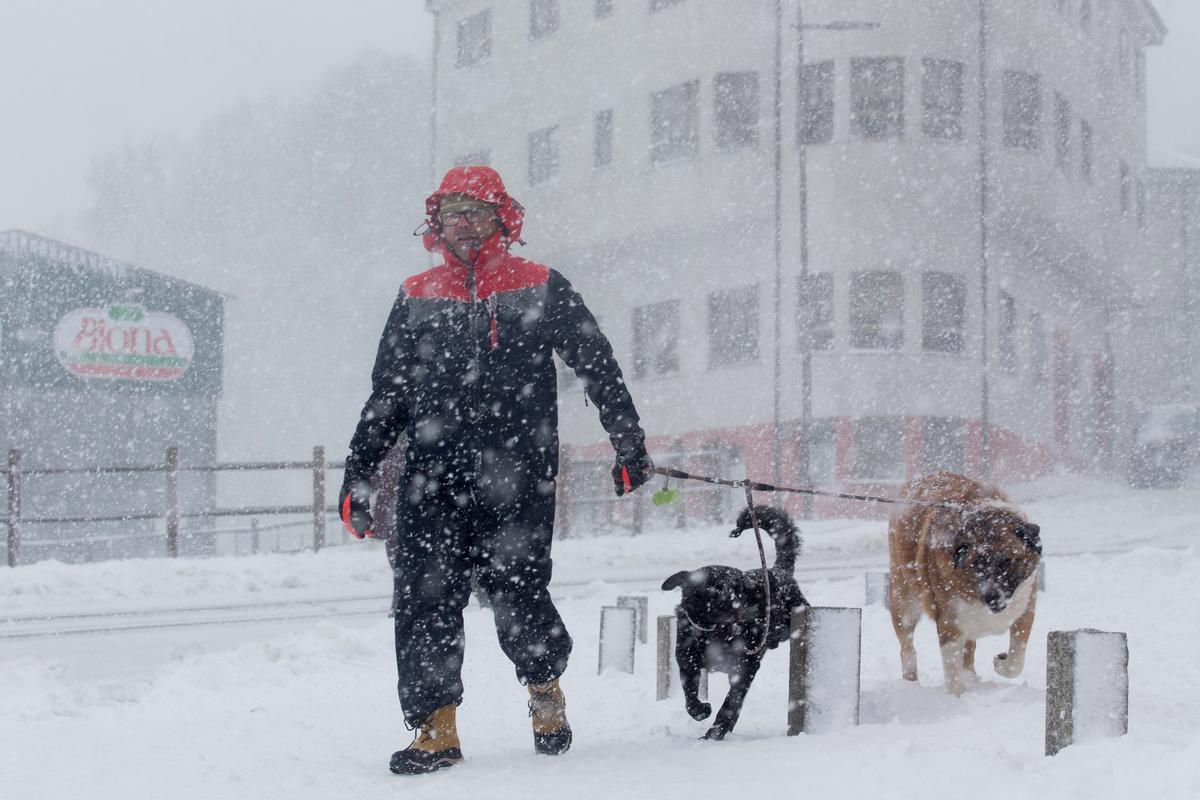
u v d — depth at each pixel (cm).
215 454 2986
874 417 2488
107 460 2831
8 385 2694
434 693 400
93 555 2783
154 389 2862
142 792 339
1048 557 1253
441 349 426
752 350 2636
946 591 569
